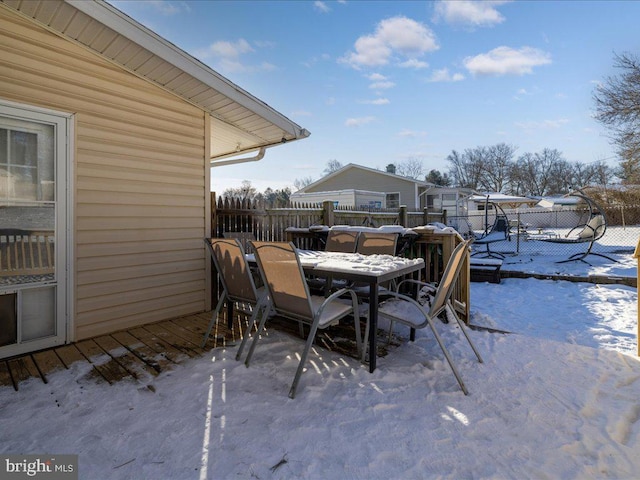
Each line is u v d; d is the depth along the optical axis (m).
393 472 1.53
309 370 2.50
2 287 2.70
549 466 1.56
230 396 2.15
